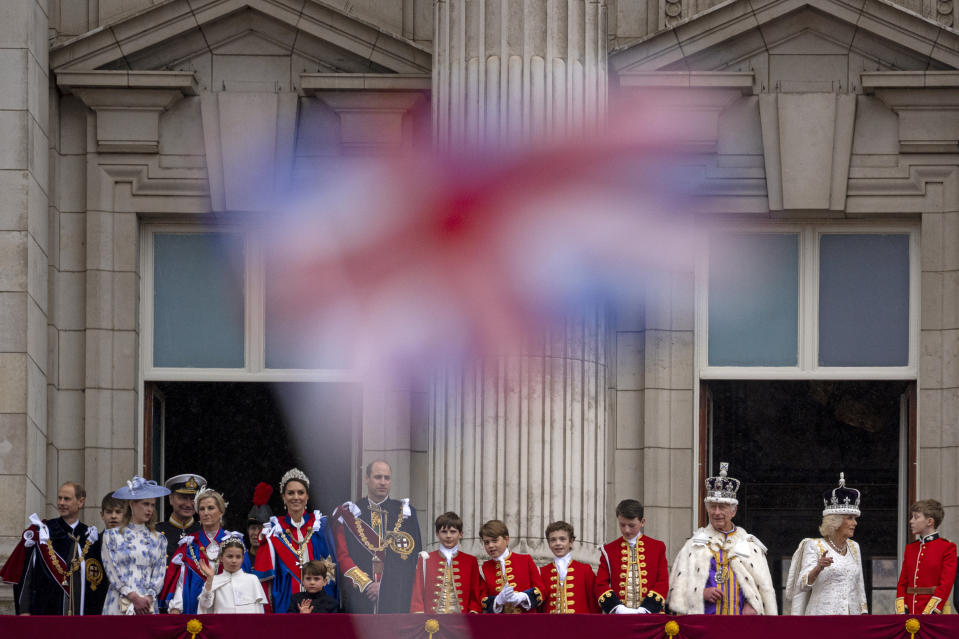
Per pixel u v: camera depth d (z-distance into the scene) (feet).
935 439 208.64
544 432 194.59
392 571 181.98
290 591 180.65
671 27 210.59
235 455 223.92
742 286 214.28
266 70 216.74
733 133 212.43
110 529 177.88
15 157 205.77
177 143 215.51
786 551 215.92
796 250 215.10
